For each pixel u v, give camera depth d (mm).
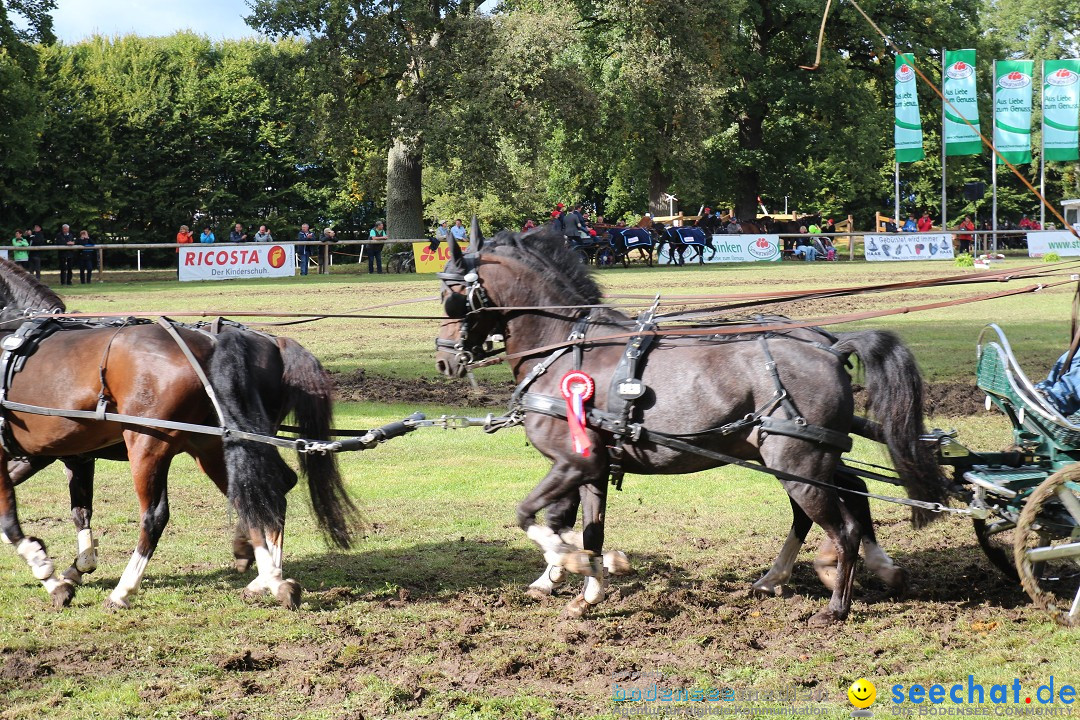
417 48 37562
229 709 4953
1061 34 72312
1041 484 5762
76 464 7078
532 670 5391
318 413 6723
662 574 7035
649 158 45375
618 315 6535
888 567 6379
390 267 36844
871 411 6039
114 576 7062
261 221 50094
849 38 47438
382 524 8320
